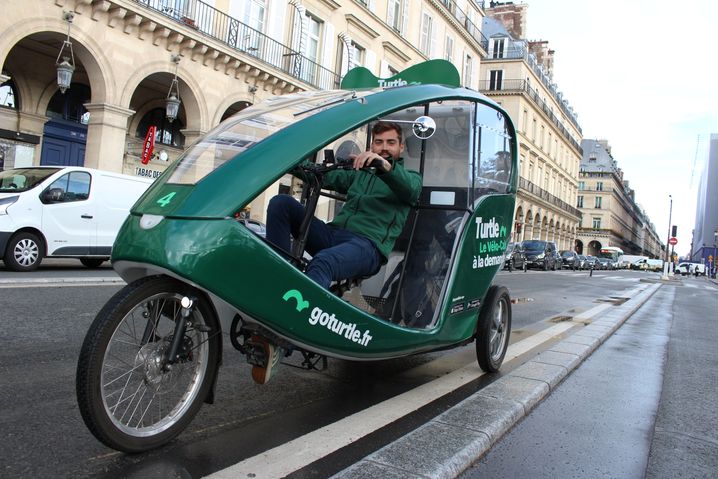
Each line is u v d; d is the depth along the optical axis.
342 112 3.14
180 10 16.45
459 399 3.92
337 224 3.52
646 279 33.69
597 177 96.50
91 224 10.32
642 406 4.19
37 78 15.55
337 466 2.64
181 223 2.54
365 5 25.08
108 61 14.43
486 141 4.51
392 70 28.12
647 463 3.09
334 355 3.07
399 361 5.08
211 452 2.75
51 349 4.43
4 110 15.08
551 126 57.59
